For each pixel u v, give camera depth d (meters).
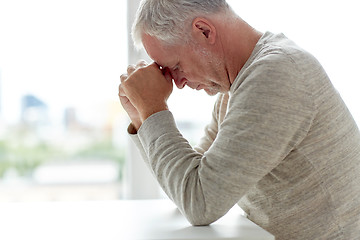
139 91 1.09
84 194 2.26
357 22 1.88
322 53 1.89
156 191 1.98
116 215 1.14
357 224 1.06
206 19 1.06
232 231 0.97
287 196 1.05
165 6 1.06
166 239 0.92
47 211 1.19
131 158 1.96
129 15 1.87
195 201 0.97
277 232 1.08
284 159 1.02
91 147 2.22
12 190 2.23
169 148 1.02
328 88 1.03
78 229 1.01
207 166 0.97
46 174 2.23
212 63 1.09
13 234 0.98
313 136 1.01
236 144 0.95
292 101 0.96
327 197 1.03
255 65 0.99
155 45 1.10
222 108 1.29
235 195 0.95
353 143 1.08
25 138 2.17
